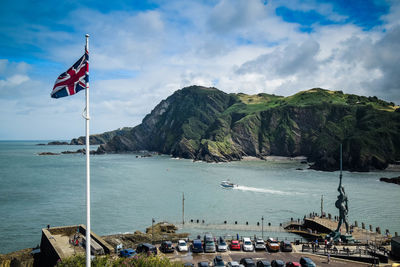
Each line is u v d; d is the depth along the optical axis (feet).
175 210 333.21
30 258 174.40
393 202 378.32
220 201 380.78
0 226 265.13
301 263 142.82
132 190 447.42
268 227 270.26
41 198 378.12
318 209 342.44
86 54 78.38
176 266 104.27
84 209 326.85
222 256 157.58
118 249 156.66
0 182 500.33
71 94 78.28
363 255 157.38
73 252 147.43
